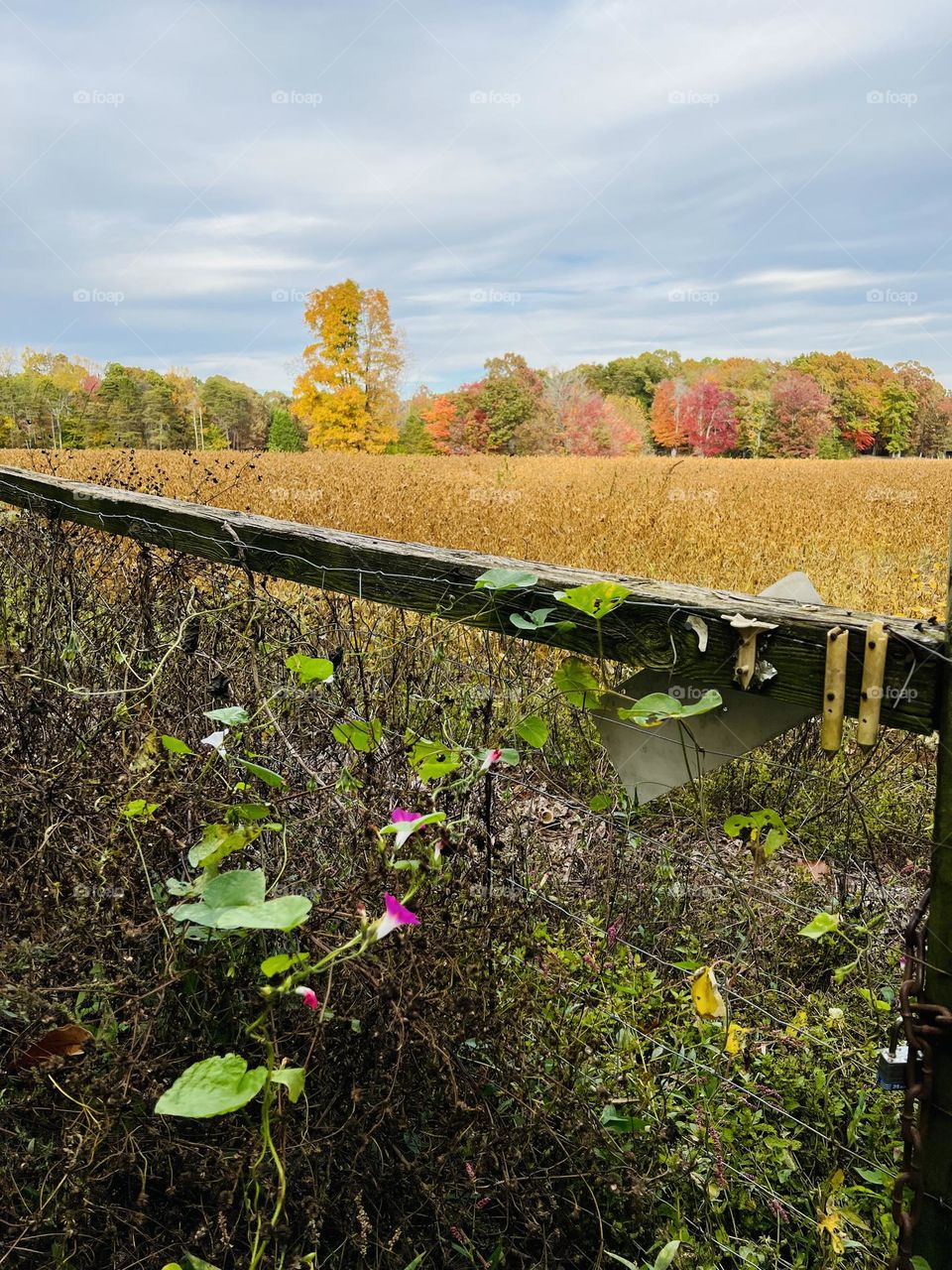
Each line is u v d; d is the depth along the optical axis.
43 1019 1.22
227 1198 1.14
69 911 1.39
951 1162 1.02
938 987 1.01
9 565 2.85
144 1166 1.23
